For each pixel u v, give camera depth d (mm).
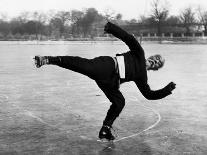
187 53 34562
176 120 7559
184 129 6836
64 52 36125
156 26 96750
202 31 101312
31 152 5523
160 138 6242
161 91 5641
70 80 14586
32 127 6977
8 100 9898
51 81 14242
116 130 6727
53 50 40719
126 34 5406
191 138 6250
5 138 6234
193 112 8375
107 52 35656
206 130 6773
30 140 6129
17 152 5523
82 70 5156
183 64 22672
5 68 19969
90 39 92125
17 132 6617
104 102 9617
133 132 6605
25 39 101812
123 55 5535
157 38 78188
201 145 5859
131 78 5562
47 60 4887
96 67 5238
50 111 8461
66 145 5859
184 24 102000
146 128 6895
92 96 10594
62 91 11570
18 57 29500
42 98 10242
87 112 8367
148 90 5699
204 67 20688
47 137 6309
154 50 40062
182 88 12312
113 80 5477
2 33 127812
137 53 5535
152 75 16672
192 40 75625
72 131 6699
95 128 6918
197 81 14344
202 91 11625
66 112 8359
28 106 9062
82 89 12031
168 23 100938
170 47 49188
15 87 12492
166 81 14484
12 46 54875
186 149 5656
